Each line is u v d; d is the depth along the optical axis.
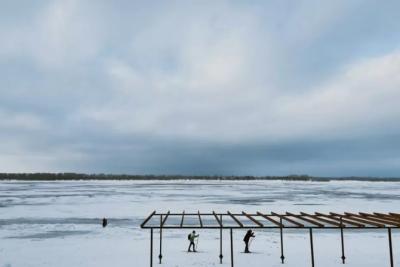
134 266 16.17
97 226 29.47
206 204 50.34
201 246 20.97
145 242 22.38
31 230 27.55
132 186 123.69
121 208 44.19
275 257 17.84
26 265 16.52
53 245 21.48
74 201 55.16
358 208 44.38
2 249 20.28
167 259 17.47
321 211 40.12
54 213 38.88
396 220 14.48
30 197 63.81
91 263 16.83
